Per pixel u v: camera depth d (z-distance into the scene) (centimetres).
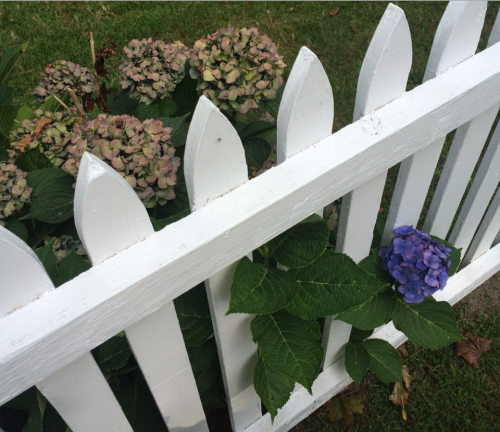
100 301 77
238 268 100
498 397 180
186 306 130
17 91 278
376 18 324
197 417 135
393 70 99
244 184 91
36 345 74
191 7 330
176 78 162
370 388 184
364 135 99
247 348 128
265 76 147
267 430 159
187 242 83
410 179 125
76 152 123
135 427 142
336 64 300
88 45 304
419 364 188
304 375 113
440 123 110
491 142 143
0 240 66
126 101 186
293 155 96
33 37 310
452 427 174
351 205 116
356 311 137
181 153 162
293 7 333
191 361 138
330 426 176
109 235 78
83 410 99
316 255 105
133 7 330
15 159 153
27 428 109
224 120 79
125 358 125
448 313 138
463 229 171
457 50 109
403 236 137
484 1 103
